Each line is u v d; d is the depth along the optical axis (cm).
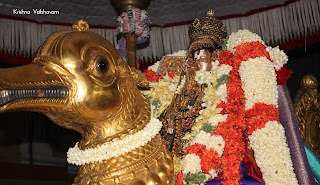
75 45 156
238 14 303
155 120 174
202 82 211
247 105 194
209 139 189
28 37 287
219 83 205
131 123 166
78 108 153
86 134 166
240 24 302
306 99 266
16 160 488
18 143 495
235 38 215
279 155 183
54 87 148
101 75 158
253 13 301
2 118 499
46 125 497
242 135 201
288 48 342
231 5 303
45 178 474
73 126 163
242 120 191
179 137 204
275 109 193
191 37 227
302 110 266
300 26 296
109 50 165
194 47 220
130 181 159
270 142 184
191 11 310
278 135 187
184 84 220
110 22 306
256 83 195
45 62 151
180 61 237
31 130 498
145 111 173
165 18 312
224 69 208
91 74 156
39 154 492
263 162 183
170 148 202
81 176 163
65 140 494
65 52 153
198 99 212
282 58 208
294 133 207
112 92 160
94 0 299
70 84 151
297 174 202
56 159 491
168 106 221
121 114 164
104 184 157
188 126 207
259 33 300
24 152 491
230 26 303
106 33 306
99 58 158
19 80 138
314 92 268
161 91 220
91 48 158
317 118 260
